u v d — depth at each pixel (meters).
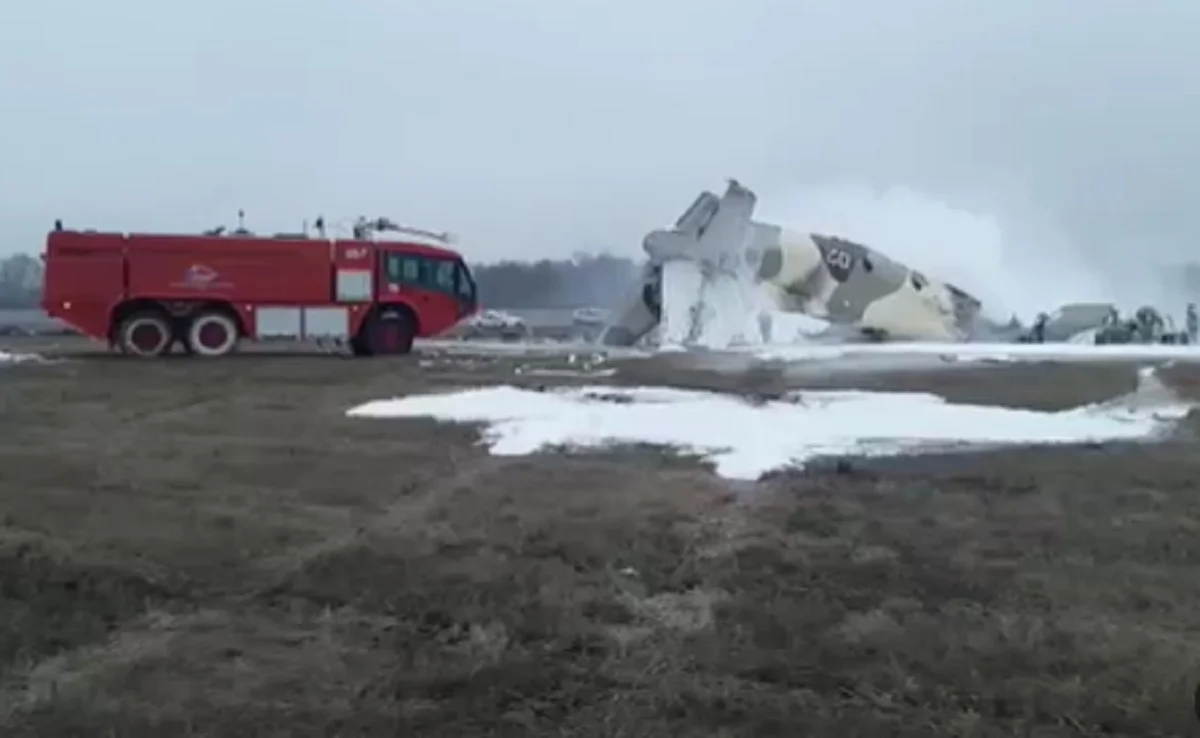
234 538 5.30
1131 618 4.08
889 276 26.95
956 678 3.46
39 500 6.23
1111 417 10.37
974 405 11.41
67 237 20.62
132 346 21.05
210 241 21.28
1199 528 5.59
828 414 10.48
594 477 7.09
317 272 22.00
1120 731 3.06
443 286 23.11
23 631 3.89
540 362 19.62
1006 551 5.11
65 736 3.00
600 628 3.95
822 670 3.53
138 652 3.69
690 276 25.62
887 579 4.62
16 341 31.70
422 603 4.24
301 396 12.70
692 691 3.35
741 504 6.18
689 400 11.90
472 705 3.25
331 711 3.19
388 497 6.38
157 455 8.02
